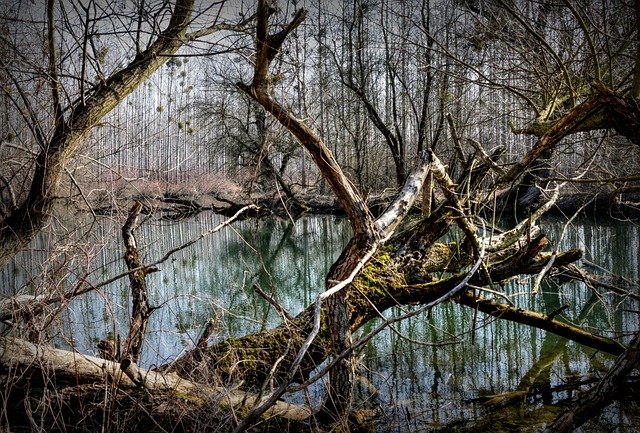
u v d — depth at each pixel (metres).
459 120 13.54
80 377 3.13
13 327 3.13
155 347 5.14
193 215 14.00
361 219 3.22
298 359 2.32
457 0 7.48
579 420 2.65
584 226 13.38
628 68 5.95
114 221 4.64
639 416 3.69
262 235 16.52
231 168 20.14
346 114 20.06
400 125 21.23
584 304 7.08
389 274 4.44
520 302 7.21
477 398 4.16
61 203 4.57
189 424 3.06
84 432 3.02
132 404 3.13
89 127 4.22
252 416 2.29
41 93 4.25
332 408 3.46
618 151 6.68
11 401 3.07
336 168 3.18
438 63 12.05
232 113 19.06
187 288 8.71
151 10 4.31
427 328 6.15
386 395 4.24
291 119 3.11
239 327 6.03
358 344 2.50
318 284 9.06
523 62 6.65
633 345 2.66
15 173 4.20
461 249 4.93
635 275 8.00
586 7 5.52
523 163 4.10
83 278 3.52
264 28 2.84
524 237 5.04
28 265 5.70
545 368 4.79
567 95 5.93
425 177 3.69
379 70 18.06
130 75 4.40
